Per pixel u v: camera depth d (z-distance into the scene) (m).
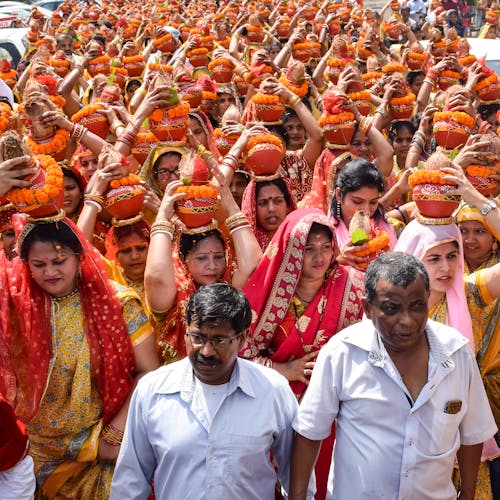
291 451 2.70
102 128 4.72
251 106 5.47
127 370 3.11
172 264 3.27
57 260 2.93
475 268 3.75
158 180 4.43
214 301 2.41
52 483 3.16
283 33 10.55
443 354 2.51
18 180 2.84
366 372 2.52
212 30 10.00
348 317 3.29
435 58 8.39
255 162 4.08
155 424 2.54
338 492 2.62
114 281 3.34
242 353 3.29
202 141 5.36
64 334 3.03
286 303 3.27
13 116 5.14
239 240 3.48
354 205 3.83
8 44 12.75
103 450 3.14
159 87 4.28
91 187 4.04
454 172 3.25
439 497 2.56
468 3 18.48
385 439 2.51
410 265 2.40
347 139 4.82
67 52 9.79
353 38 11.59
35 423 3.09
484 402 2.62
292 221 3.28
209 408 2.51
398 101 5.75
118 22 14.37
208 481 2.48
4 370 2.91
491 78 5.99
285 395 2.66
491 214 3.29
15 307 2.98
